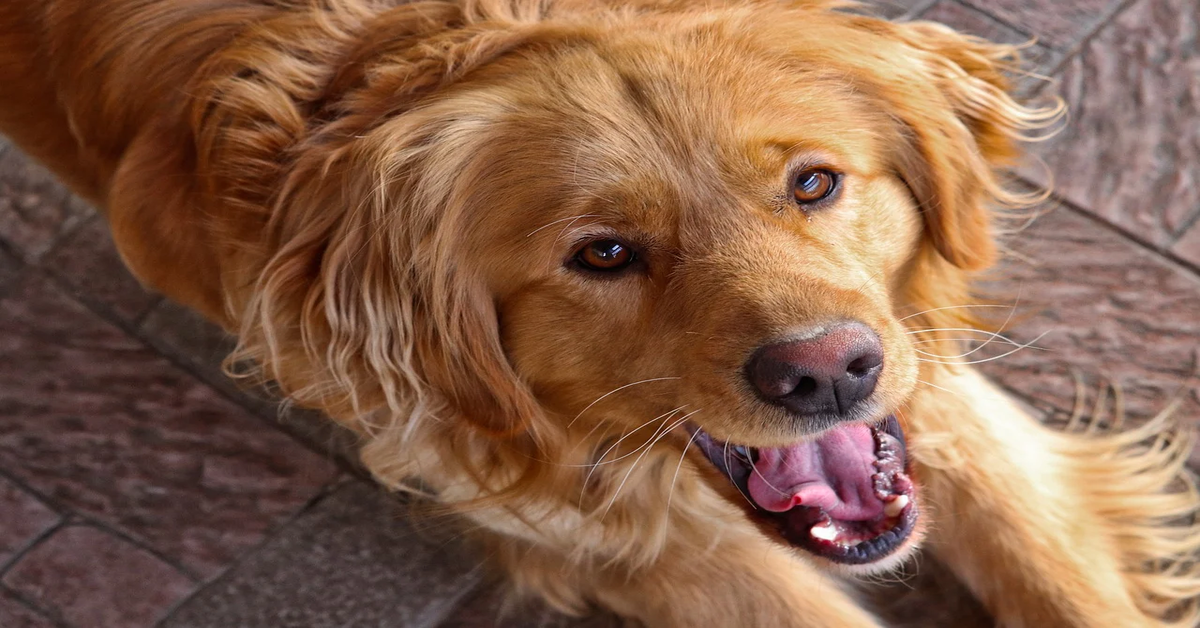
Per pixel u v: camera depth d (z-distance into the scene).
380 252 0.87
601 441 0.92
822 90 0.86
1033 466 0.96
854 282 0.85
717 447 0.90
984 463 0.95
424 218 0.86
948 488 0.95
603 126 0.84
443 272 0.87
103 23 0.96
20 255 1.08
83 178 1.02
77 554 1.01
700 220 0.84
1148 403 1.00
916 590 0.96
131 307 1.06
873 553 0.89
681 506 0.95
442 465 0.93
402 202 0.86
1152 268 1.04
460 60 0.87
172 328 1.06
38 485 1.02
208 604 0.99
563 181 0.84
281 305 0.89
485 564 0.99
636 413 0.88
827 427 0.85
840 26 0.89
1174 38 1.10
